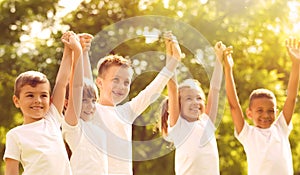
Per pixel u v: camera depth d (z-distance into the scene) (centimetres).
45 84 645
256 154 797
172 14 1603
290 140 1617
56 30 1677
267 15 1645
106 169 685
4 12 1694
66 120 664
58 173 625
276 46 1670
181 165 746
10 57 1647
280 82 1611
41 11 1688
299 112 1633
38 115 638
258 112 812
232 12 1630
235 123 801
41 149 625
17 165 629
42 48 1644
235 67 1630
